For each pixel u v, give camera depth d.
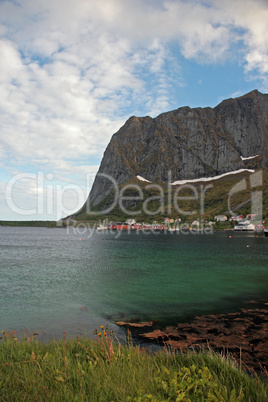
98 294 23.44
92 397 5.33
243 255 57.53
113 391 5.46
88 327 15.22
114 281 29.27
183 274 33.50
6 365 6.77
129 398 5.05
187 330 14.42
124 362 7.12
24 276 32.91
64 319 16.81
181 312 18.03
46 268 39.84
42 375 6.19
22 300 21.62
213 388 5.54
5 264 44.62
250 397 5.44
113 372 6.39
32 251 70.75
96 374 6.29
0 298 22.33
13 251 70.94
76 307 19.52
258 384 6.13
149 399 4.96
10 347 8.39
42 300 21.53
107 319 16.70
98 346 8.45
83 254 61.66
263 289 25.09
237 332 13.97
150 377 6.07
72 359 7.51
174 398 5.19
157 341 12.82
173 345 12.30
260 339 12.91
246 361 10.50
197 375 6.21
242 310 18.34
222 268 38.47
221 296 22.45
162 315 17.42
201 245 92.25
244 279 29.91
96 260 49.41
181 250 71.44
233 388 5.84
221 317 16.78
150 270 36.91
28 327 15.34
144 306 19.61
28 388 5.68
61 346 8.78
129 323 15.86
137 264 43.50
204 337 13.31
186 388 5.55
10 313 18.11
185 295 22.91
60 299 21.84
